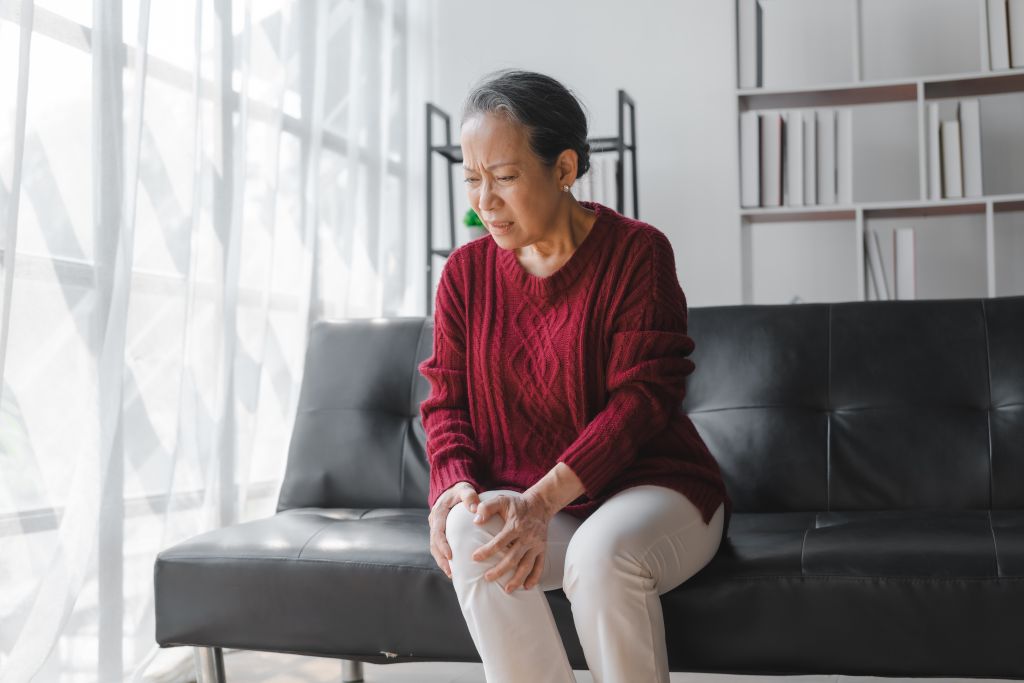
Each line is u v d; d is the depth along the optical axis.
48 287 2.00
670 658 1.45
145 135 2.29
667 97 4.09
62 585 1.98
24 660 1.91
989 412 1.90
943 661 1.37
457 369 1.59
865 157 3.91
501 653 1.29
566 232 1.49
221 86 2.51
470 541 1.32
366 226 3.46
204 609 1.64
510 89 1.39
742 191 3.68
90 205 2.10
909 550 1.42
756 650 1.42
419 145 3.98
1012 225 3.74
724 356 2.06
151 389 2.29
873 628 1.39
